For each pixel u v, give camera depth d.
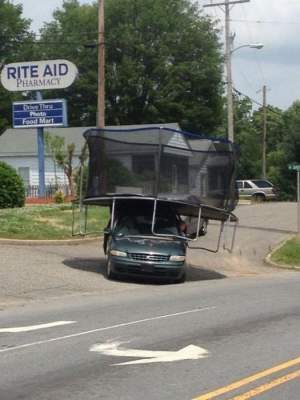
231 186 19.34
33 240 22.33
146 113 68.81
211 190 19.02
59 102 34.69
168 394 7.09
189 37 69.88
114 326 11.02
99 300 14.38
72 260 20.17
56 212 28.20
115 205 19.09
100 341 9.81
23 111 35.19
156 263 17.30
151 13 68.81
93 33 71.81
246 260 23.75
